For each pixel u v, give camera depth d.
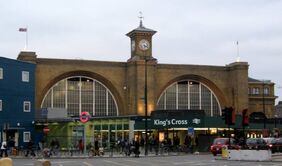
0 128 60.59
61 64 73.88
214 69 82.00
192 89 81.31
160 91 78.50
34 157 48.25
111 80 76.62
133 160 41.59
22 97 64.38
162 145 57.34
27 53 71.00
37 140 64.31
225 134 70.56
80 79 75.69
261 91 96.06
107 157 47.69
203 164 35.44
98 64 76.12
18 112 63.53
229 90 82.62
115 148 59.09
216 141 50.75
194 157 46.81
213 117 67.50
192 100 81.00
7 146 53.28
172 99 79.88
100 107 76.38
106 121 61.84
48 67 73.12
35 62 71.44
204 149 59.91
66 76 74.56
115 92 77.06
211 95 82.44
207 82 81.81
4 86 61.78
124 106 76.88
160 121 66.06
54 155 50.41
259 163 36.66
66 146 59.38
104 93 76.94
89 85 76.19
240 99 80.94
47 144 62.06
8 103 62.19
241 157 41.09
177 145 59.91
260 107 94.00
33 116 65.38
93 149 50.94
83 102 75.50
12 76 63.22
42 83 72.44
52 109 67.31
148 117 68.25
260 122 77.94
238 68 81.25
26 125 64.31
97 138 61.00
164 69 78.94
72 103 74.88
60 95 74.25
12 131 62.50
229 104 82.19
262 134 76.31
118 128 66.06
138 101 75.00
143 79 75.62
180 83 80.81
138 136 67.88
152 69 76.81
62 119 61.03
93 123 61.12
